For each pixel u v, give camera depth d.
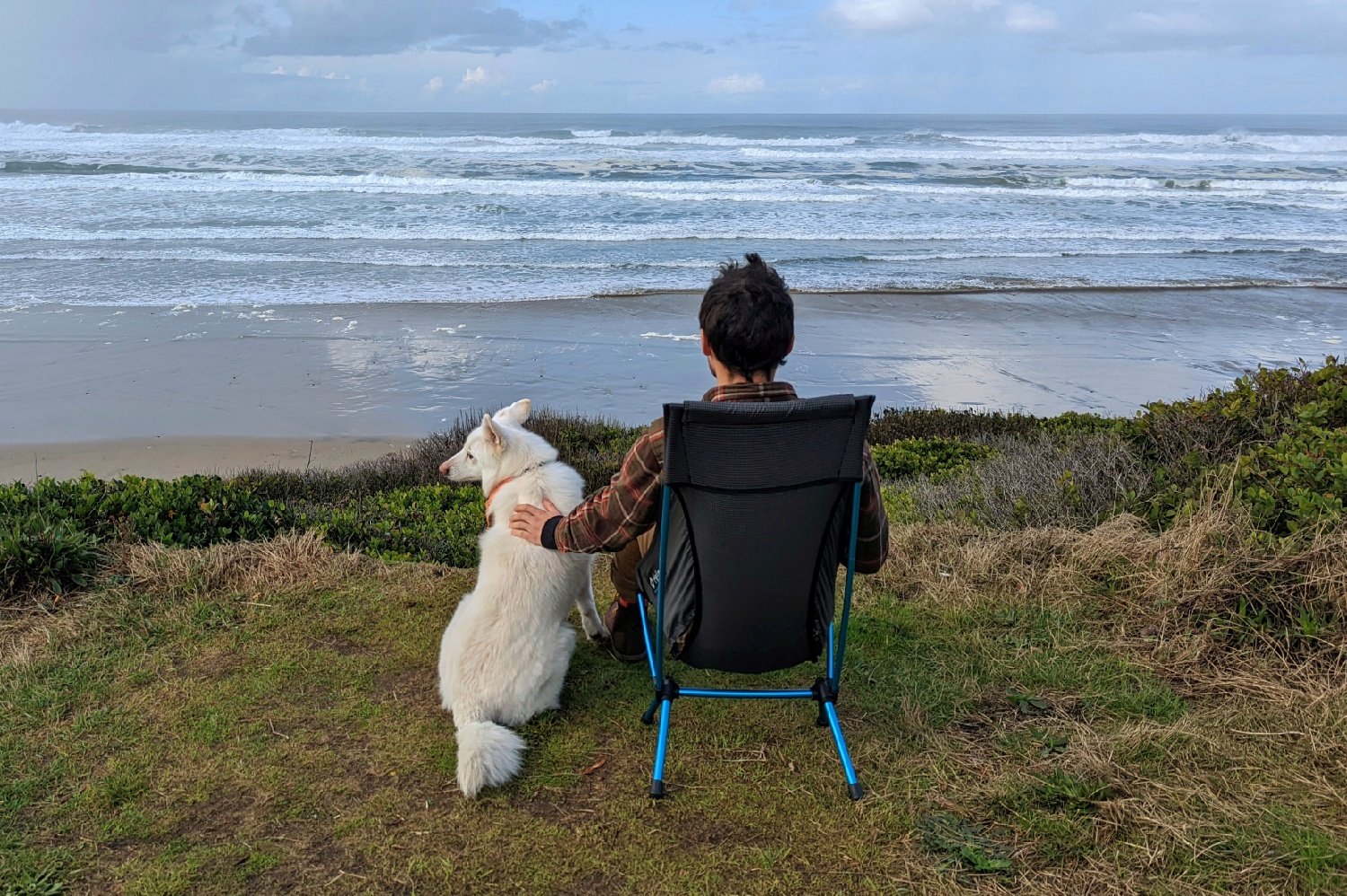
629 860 2.43
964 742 2.93
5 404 10.48
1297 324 15.89
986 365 13.27
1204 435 5.10
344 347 13.55
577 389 11.94
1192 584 3.65
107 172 36.09
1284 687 3.05
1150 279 20.02
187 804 2.65
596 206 29.94
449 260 21.14
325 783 2.75
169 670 3.40
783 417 2.27
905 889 2.30
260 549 4.44
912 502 5.70
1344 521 3.57
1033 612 3.80
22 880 2.32
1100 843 2.40
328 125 109.25
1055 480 5.24
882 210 30.28
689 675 3.42
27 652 3.48
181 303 15.98
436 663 3.49
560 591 3.03
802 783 2.74
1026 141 67.94
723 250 23.30
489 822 2.58
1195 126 146.00
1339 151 61.44
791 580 2.52
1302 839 2.35
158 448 9.36
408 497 6.35
